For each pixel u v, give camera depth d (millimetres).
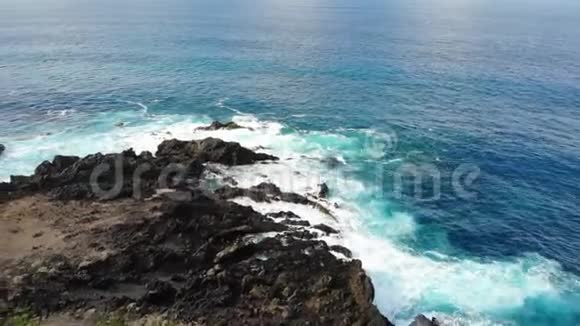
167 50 109688
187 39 124188
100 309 30984
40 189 44188
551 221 45562
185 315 30797
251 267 35000
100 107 70875
